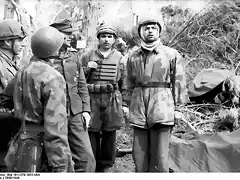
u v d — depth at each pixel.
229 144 3.59
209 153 3.59
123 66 3.99
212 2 8.88
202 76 6.15
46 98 2.20
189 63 7.86
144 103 3.04
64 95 2.26
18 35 3.18
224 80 5.85
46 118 2.16
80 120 3.05
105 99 3.91
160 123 2.93
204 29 8.83
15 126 2.53
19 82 2.30
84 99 3.13
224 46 8.19
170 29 8.48
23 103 2.28
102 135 4.07
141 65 3.07
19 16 6.29
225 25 8.70
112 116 3.91
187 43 8.34
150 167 3.04
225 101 5.82
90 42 6.21
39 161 2.22
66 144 2.20
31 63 2.33
